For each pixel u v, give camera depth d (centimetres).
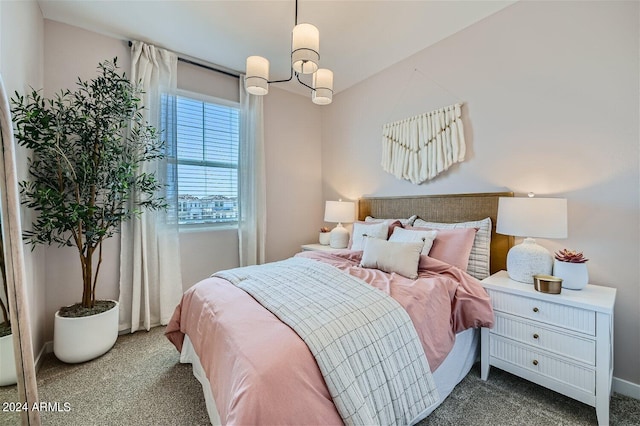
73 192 211
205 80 302
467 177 240
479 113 231
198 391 172
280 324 120
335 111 377
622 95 167
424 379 132
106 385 177
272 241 354
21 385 122
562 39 189
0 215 122
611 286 172
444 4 211
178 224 279
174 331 191
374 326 126
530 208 171
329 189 388
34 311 196
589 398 143
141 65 255
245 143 324
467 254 206
